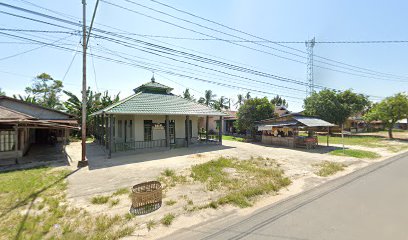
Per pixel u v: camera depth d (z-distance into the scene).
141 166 12.36
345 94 36.25
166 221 5.87
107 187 8.73
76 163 13.19
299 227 5.45
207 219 6.09
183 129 21.19
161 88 21.44
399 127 57.31
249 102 28.25
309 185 9.20
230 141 26.66
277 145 22.31
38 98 37.50
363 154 17.14
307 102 36.69
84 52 12.60
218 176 10.15
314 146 20.64
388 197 7.50
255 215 6.27
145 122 18.66
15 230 5.36
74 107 28.70
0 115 14.09
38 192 8.05
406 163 13.98
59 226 5.57
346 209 6.52
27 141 18.30
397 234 5.04
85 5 12.34
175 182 9.37
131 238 5.11
